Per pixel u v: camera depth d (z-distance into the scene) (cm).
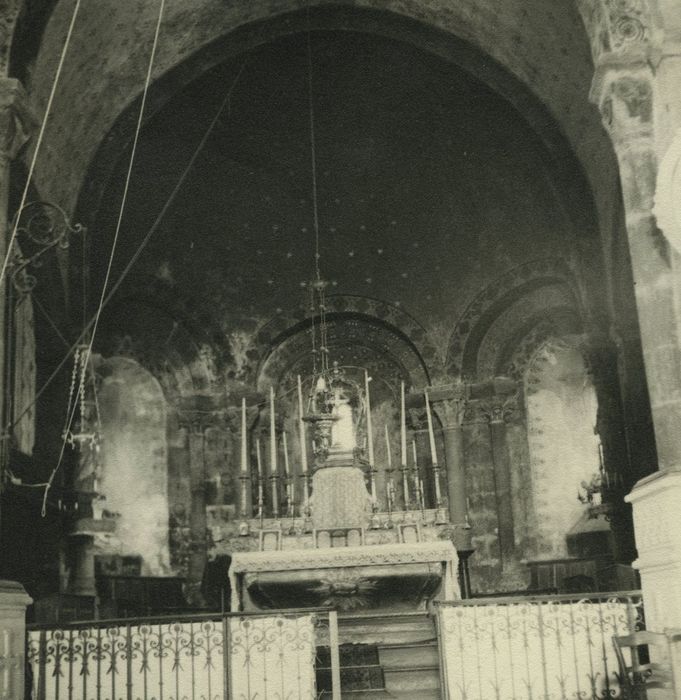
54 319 1423
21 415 1274
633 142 1027
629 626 952
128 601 1549
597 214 1501
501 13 1387
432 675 1084
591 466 1664
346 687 1050
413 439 1753
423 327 1784
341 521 1330
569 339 1708
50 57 1180
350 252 1802
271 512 1736
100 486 1644
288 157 1714
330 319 1828
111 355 1703
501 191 1662
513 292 1717
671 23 1038
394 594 1269
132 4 1294
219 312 1780
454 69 1556
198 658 949
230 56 1507
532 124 1508
